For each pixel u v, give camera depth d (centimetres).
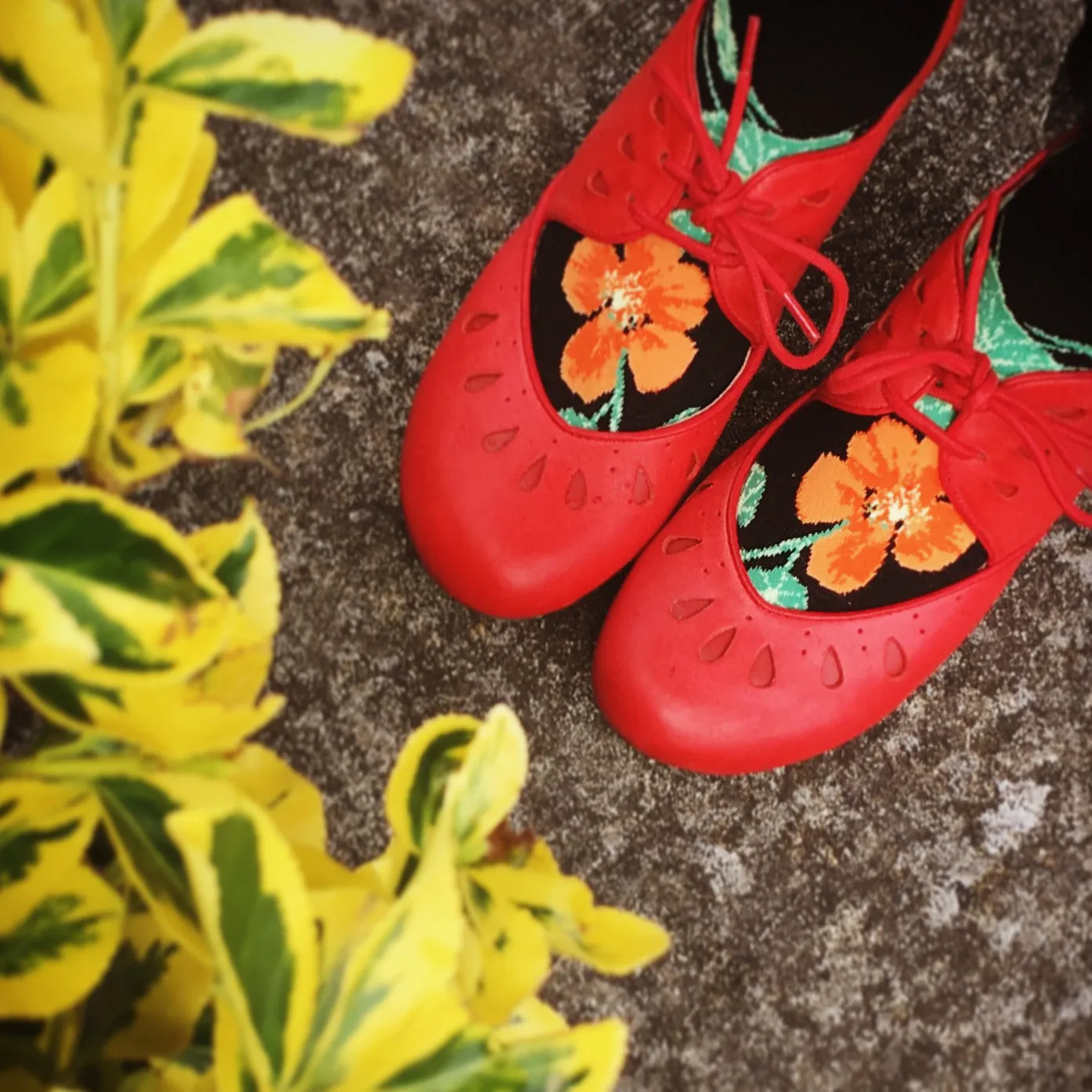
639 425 59
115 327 28
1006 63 63
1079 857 62
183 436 33
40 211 28
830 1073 61
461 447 58
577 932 34
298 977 26
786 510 59
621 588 60
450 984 28
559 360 59
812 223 59
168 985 34
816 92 58
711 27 58
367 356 61
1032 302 57
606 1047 28
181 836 25
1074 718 62
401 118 62
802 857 61
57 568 26
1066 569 62
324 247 61
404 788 35
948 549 58
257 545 36
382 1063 27
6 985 29
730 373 59
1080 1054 62
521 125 62
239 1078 26
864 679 59
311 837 36
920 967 61
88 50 23
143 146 27
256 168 61
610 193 58
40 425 26
